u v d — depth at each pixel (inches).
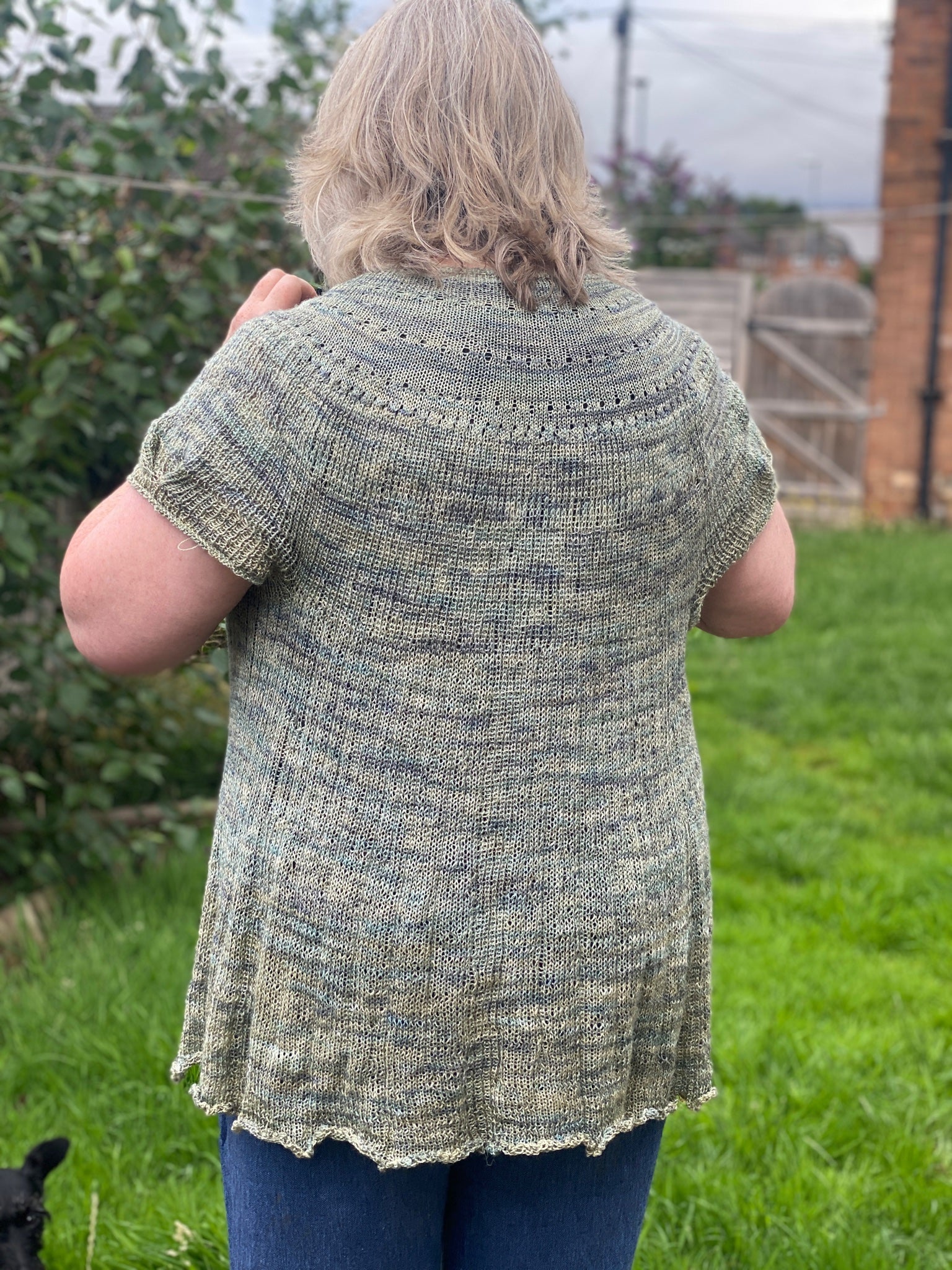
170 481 41.8
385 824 42.9
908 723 211.3
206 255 131.7
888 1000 122.0
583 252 45.6
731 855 160.2
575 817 44.3
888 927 138.3
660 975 47.1
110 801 133.2
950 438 425.7
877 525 426.6
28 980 116.6
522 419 42.1
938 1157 94.6
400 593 42.2
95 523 45.4
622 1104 47.3
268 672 44.7
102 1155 92.0
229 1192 48.4
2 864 135.6
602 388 43.6
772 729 217.0
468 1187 48.6
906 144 412.5
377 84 45.2
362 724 42.9
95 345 122.4
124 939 121.9
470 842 43.2
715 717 223.9
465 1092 44.7
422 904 42.9
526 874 43.8
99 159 123.1
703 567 48.2
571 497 42.6
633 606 45.1
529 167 44.8
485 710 43.0
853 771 193.9
